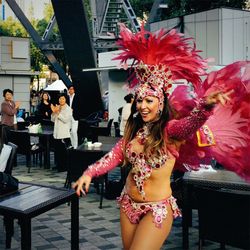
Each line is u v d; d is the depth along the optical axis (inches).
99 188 278.7
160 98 105.2
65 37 518.9
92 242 179.3
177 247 172.9
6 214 129.7
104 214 222.2
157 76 106.4
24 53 821.9
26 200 138.3
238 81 109.9
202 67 110.7
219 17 507.8
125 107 316.8
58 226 202.8
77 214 149.3
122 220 108.2
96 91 582.9
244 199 138.2
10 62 814.5
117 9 709.3
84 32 510.0
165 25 580.7
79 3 475.2
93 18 704.4
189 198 172.9
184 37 109.2
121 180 249.1
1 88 815.1
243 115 111.4
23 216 125.6
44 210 133.0
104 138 300.2
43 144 361.1
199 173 177.3
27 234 126.3
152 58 109.4
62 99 328.5
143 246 100.1
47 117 466.0
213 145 113.9
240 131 112.3
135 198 105.7
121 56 115.3
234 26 522.3
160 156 103.3
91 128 373.1
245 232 139.3
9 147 186.4
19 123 423.5
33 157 389.4
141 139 105.5
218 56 510.6
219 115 113.3
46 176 322.7
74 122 389.4
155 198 104.0
